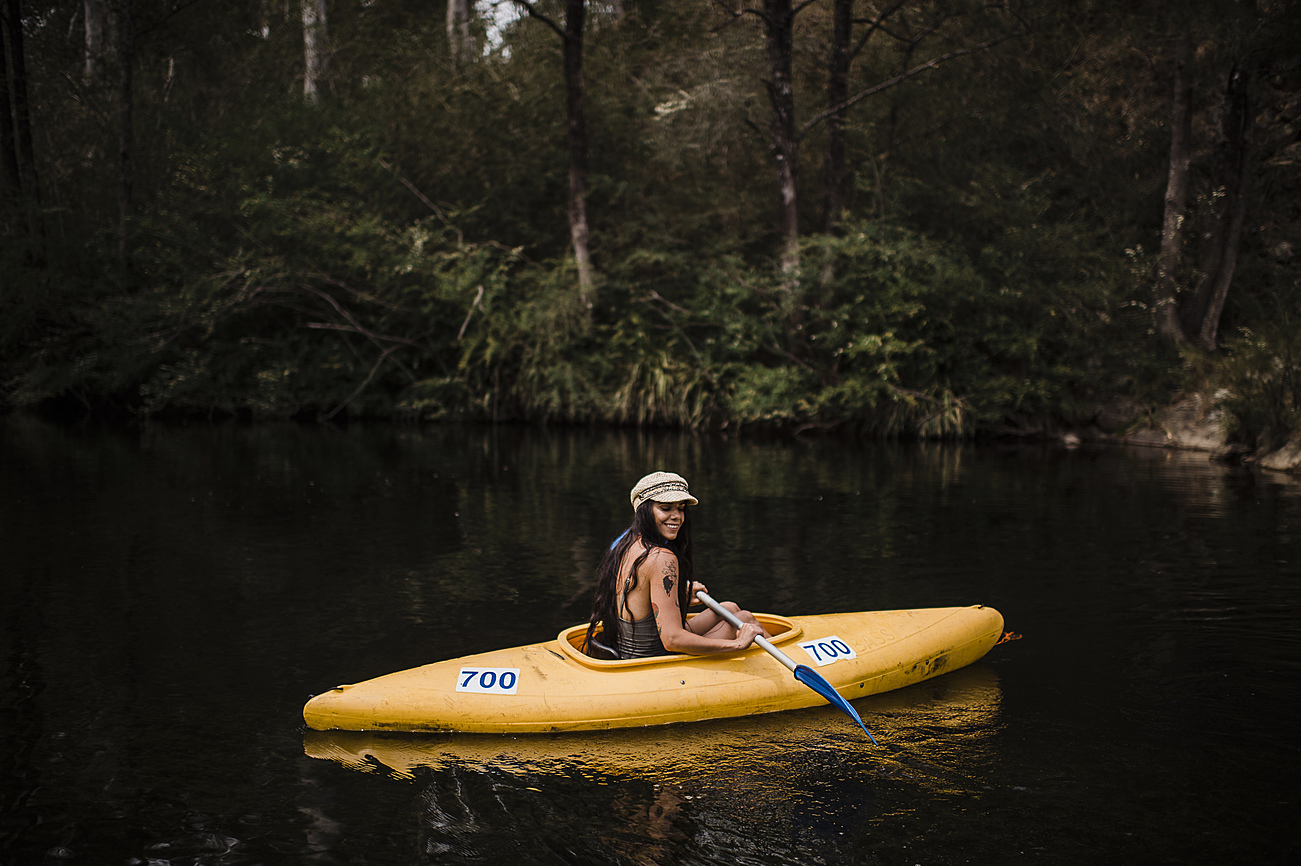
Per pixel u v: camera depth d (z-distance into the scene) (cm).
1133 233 1415
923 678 398
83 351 1661
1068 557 621
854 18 1622
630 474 1023
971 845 267
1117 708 367
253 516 770
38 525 723
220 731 345
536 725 343
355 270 1584
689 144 1543
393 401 1697
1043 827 277
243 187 1527
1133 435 1350
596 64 1753
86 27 1922
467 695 349
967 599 522
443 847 266
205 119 1931
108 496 855
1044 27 1438
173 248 1563
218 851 263
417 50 1789
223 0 2050
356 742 337
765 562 611
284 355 1642
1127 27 1389
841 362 1498
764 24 1555
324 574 580
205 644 444
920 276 1423
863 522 748
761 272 1547
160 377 1586
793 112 1512
